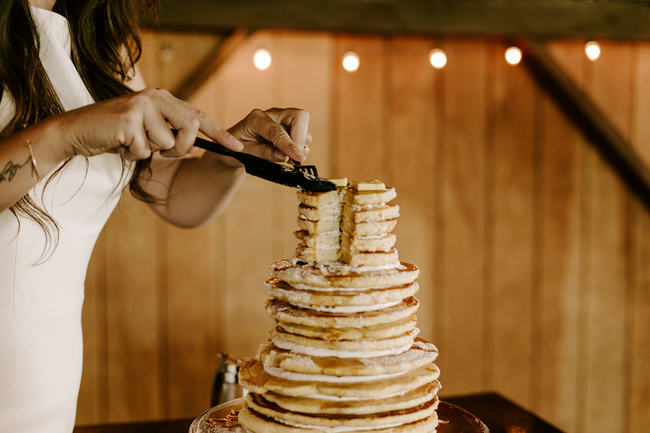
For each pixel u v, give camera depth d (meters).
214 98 2.63
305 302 0.84
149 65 2.55
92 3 1.05
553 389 3.08
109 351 2.68
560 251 3.03
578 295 3.06
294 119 1.07
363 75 2.75
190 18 2.38
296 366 0.81
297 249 0.91
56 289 1.02
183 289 2.71
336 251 0.89
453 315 2.96
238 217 2.73
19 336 0.97
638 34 2.72
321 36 2.69
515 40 2.82
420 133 2.83
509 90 2.89
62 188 1.00
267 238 2.76
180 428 1.30
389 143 2.80
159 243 2.67
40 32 1.01
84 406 2.68
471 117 2.87
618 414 3.15
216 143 0.85
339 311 0.84
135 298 2.68
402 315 0.85
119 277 2.65
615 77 2.96
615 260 3.08
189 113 0.82
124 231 2.63
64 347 1.04
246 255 2.75
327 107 2.73
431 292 2.93
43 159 0.77
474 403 1.38
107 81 1.11
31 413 1.00
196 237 2.70
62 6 1.08
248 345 2.79
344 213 0.88
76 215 1.04
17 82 0.93
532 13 2.63
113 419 2.71
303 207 0.89
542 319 3.04
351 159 2.78
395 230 2.86
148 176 1.30
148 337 2.70
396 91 2.79
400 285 0.86
